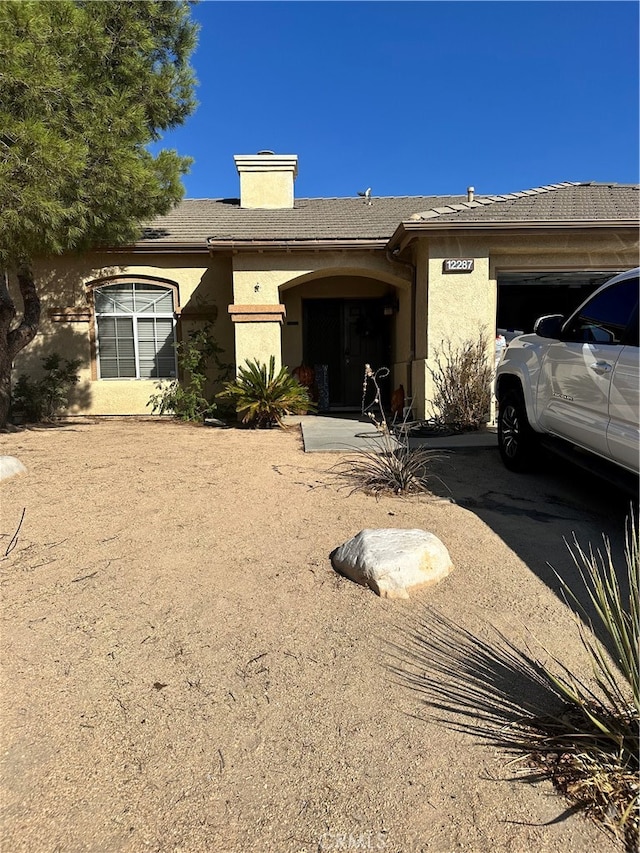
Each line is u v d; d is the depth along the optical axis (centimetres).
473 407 941
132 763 228
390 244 1064
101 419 1208
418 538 389
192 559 409
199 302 1234
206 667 289
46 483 591
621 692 253
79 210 790
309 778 221
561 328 557
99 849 190
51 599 353
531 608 344
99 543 436
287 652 301
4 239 755
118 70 892
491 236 959
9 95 698
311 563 403
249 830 198
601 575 383
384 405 1382
